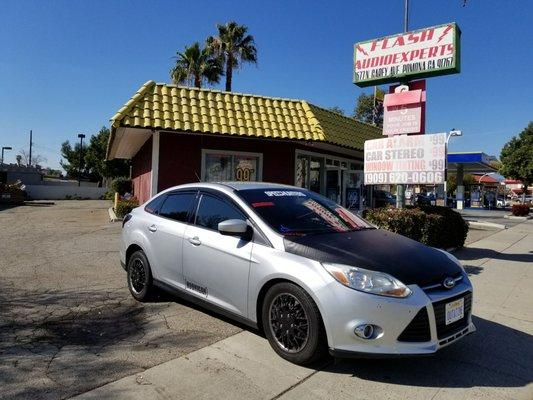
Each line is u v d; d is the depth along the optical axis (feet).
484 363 13.85
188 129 38.65
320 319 12.50
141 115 38.14
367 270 12.39
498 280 25.64
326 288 12.30
